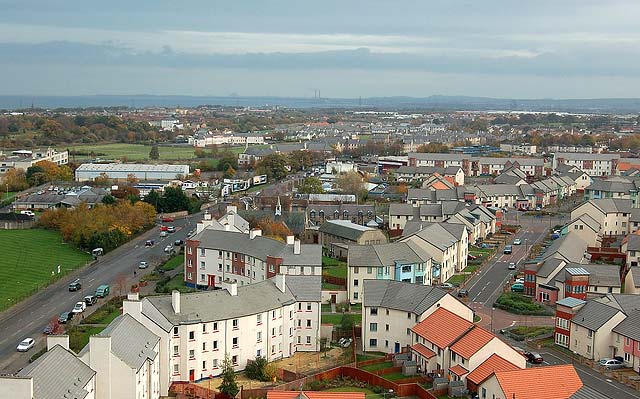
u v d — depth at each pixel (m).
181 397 128.50
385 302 153.00
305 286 156.12
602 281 178.75
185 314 136.75
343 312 179.12
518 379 113.94
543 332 160.88
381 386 131.12
